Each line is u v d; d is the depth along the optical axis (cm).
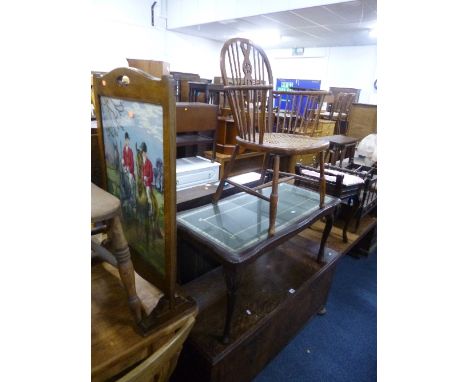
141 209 98
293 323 153
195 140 227
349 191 190
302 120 170
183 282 156
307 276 152
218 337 113
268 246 111
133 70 82
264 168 170
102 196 77
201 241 110
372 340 164
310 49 809
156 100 78
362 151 287
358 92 570
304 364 147
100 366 73
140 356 83
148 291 99
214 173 213
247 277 149
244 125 130
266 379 138
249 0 486
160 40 670
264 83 151
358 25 504
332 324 173
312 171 204
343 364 148
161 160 83
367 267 232
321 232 207
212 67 811
